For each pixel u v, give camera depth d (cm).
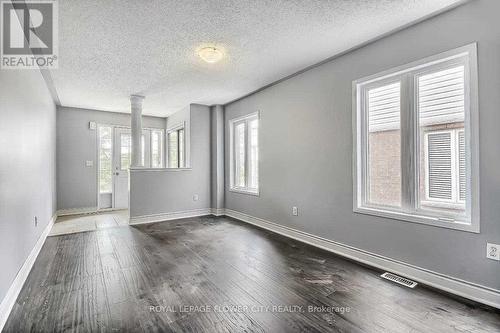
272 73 347
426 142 231
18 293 207
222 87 406
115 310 185
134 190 455
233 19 219
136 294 207
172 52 280
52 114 438
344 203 290
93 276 240
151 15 210
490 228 188
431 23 217
